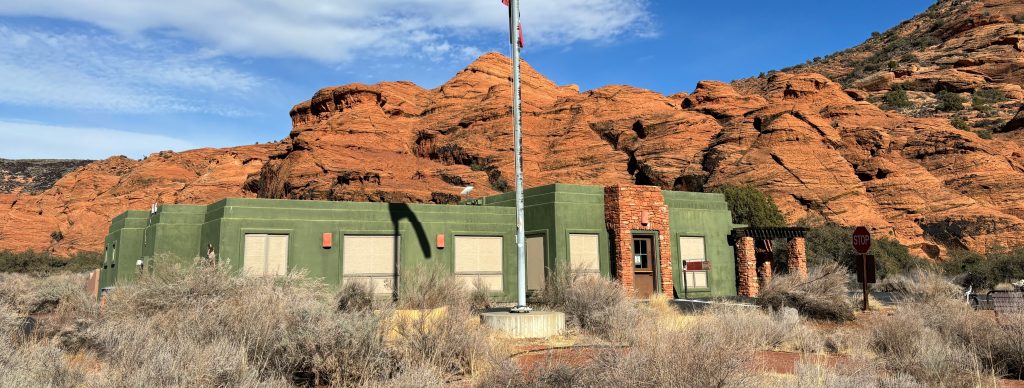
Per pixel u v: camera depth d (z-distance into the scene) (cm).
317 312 793
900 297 1939
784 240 3216
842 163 5394
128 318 897
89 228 9000
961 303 1284
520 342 1090
